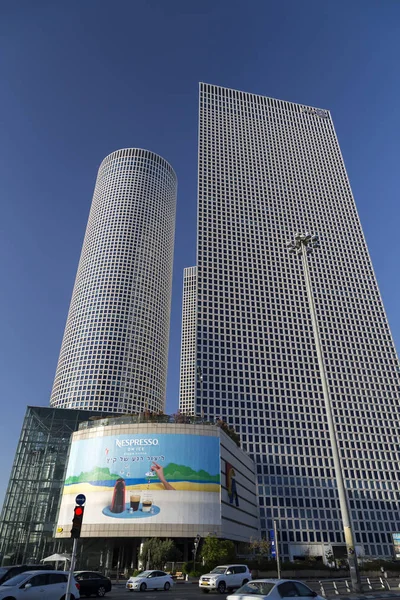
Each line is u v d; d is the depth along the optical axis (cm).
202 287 16312
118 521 6975
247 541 9150
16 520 9469
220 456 7781
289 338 15950
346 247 18588
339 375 15612
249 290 16662
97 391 19012
